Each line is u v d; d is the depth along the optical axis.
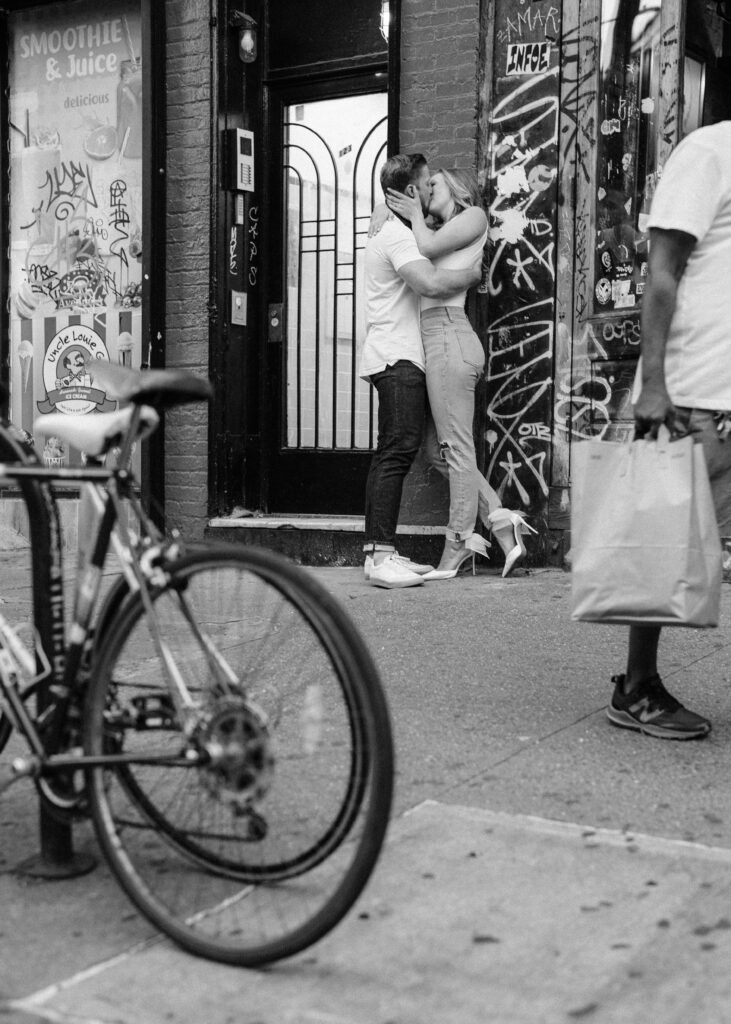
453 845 3.04
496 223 7.00
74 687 2.76
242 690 2.60
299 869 2.58
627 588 3.69
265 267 8.00
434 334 6.62
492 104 6.99
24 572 5.73
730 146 3.79
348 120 7.72
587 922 2.60
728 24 7.70
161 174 7.79
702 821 3.22
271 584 2.55
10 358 8.75
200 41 7.71
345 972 2.41
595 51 6.75
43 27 8.58
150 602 2.67
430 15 7.10
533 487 6.98
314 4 7.73
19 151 8.69
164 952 2.52
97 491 2.82
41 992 2.35
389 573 6.50
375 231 6.75
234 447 7.91
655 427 3.78
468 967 2.41
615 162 6.74
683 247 3.76
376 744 2.38
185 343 7.88
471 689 4.51
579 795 3.42
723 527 4.02
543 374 6.91
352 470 7.80
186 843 2.77
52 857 2.93
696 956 2.44
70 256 8.55
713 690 4.48
